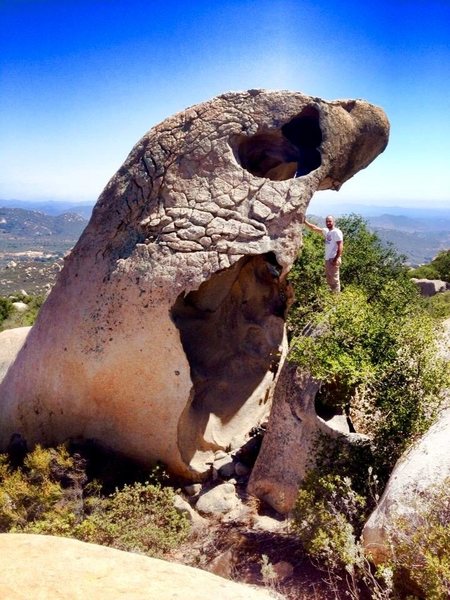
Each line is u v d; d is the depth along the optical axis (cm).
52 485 638
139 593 179
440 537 385
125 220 710
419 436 527
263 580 489
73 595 174
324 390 639
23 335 978
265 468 664
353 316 590
